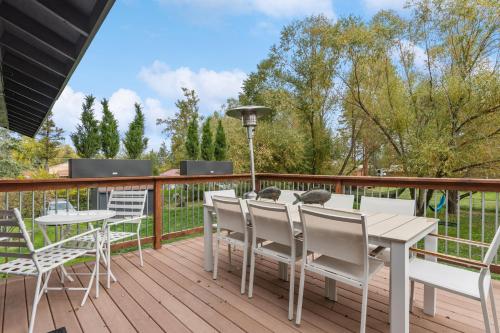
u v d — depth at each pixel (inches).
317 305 89.5
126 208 128.7
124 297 95.2
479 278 62.2
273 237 86.9
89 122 240.4
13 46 135.0
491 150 311.7
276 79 513.0
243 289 97.3
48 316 83.9
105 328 77.7
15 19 111.4
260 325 78.5
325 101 471.5
